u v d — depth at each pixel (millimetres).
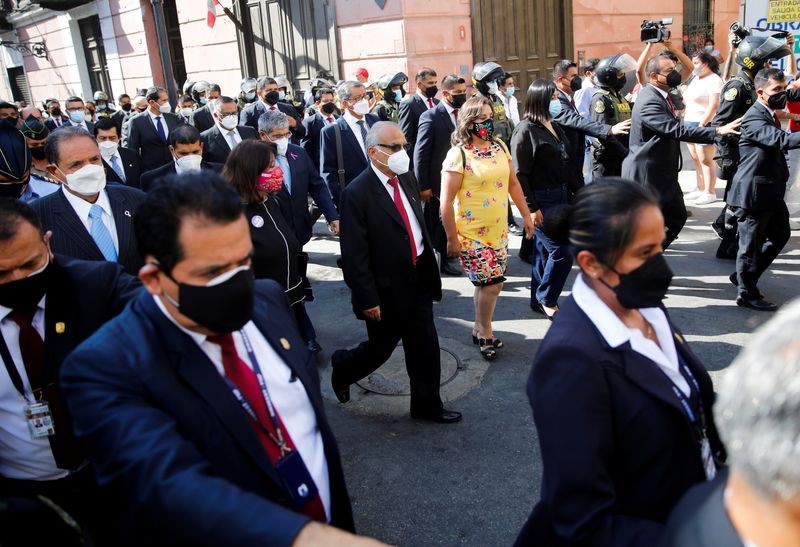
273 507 1160
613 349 1468
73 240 2871
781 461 729
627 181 1530
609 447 1432
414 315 3553
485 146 4172
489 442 3510
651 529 1325
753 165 4730
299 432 1583
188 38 14766
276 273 3863
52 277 1932
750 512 808
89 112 12703
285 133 4973
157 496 1180
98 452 1295
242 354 1542
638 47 13430
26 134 4223
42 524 1442
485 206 4176
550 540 1591
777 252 4949
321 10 11477
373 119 6766
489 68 7070
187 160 4391
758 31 8078
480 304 4445
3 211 1801
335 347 4902
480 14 11008
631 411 1440
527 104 4805
